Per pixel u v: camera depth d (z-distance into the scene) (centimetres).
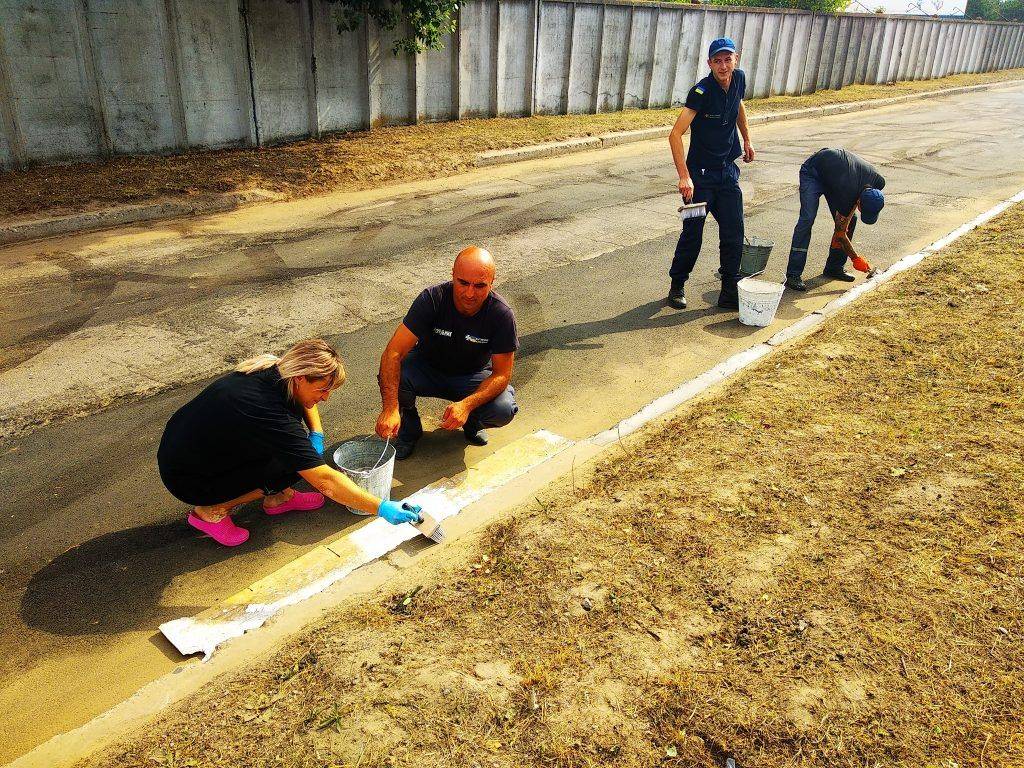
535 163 1190
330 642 271
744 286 609
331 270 701
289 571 334
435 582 305
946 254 727
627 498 353
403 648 267
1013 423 406
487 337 398
